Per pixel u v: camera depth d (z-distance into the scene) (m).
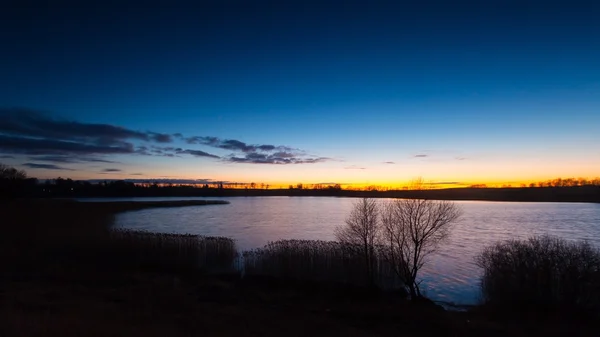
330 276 26.38
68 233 37.97
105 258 30.58
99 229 41.91
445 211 32.50
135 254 31.00
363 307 20.41
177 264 29.62
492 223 67.94
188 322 15.15
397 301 22.16
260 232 57.19
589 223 67.75
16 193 92.75
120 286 22.33
